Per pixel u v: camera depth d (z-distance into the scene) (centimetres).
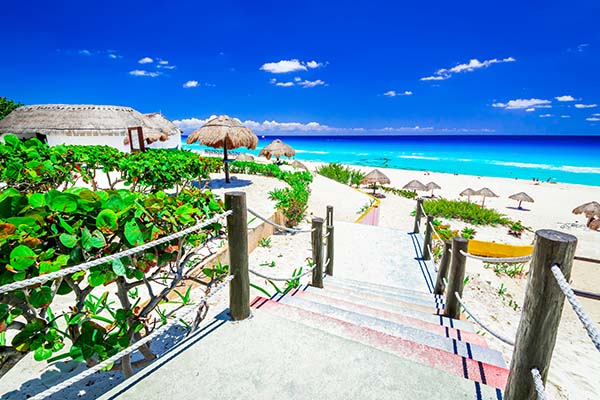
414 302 442
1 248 151
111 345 201
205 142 1289
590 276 1002
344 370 217
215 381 207
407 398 195
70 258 169
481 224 1580
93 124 2258
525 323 165
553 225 1733
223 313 282
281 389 202
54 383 274
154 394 196
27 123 2228
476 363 227
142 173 691
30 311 173
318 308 333
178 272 242
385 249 726
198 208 238
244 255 263
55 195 170
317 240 467
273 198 1091
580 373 442
